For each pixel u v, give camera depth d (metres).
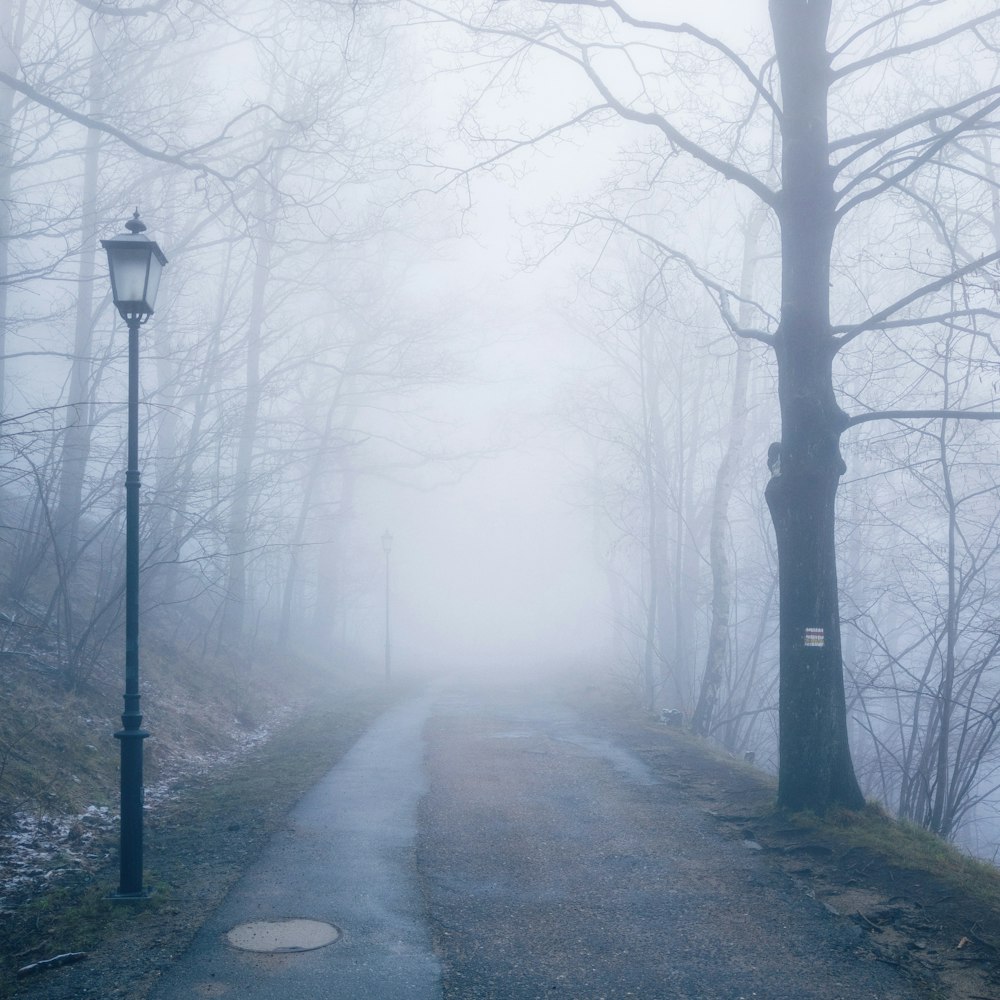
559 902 6.88
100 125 12.88
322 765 12.87
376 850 8.29
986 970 5.53
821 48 9.89
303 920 6.46
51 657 13.28
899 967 5.61
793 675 9.49
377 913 6.62
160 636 18.48
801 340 9.69
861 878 7.35
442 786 11.23
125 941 6.05
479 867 7.77
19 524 18.14
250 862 7.89
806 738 9.37
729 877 7.48
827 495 9.60
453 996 5.25
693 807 10.06
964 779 14.03
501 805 10.14
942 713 12.37
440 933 6.23
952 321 12.10
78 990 5.30
